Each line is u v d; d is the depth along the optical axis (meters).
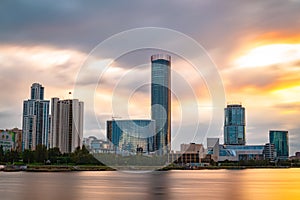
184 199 32.19
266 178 72.25
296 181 62.03
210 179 65.81
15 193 37.50
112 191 39.91
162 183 53.69
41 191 39.69
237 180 63.75
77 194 36.19
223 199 32.53
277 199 33.28
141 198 32.44
